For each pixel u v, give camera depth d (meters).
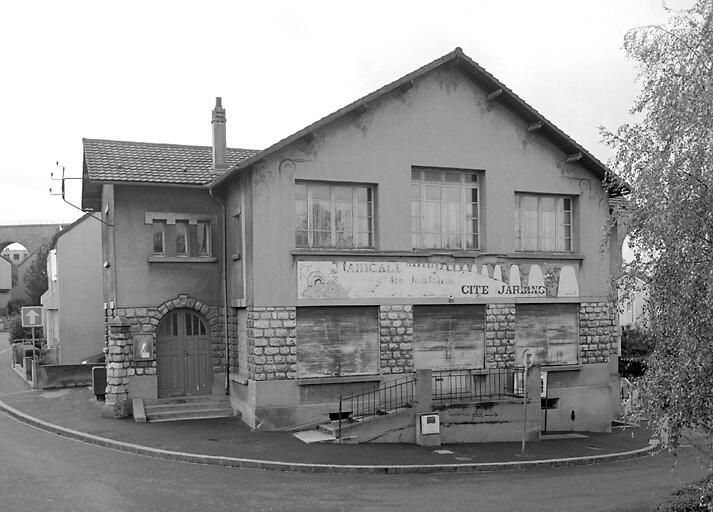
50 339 35.50
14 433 16.52
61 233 28.73
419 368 18.69
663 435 9.77
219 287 19.91
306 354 17.53
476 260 19.41
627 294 9.91
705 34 8.95
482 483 13.38
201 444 15.16
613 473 14.86
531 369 18.45
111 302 19.94
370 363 18.16
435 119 19.09
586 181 20.94
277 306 17.23
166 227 19.53
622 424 20.89
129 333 18.69
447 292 19.00
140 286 19.11
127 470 12.94
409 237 18.67
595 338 20.81
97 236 29.11
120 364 18.41
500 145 19.86
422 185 19.25
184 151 21.81
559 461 15.67
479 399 18.27
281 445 15.44
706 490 9.84
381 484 12.87
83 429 16.55
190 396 19.41
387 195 18.47
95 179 18.23
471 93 19.55
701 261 8.62
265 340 17.08
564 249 20.91
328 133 17.92
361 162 18.22
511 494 12.40
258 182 17.25
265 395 16.95
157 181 18.80
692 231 8.72
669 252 8.96
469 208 19.75
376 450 15.69
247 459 13.94
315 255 17.64
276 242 17.34
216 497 11.20
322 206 18.08
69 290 28.72
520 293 19.89
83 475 12.39
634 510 11.28
